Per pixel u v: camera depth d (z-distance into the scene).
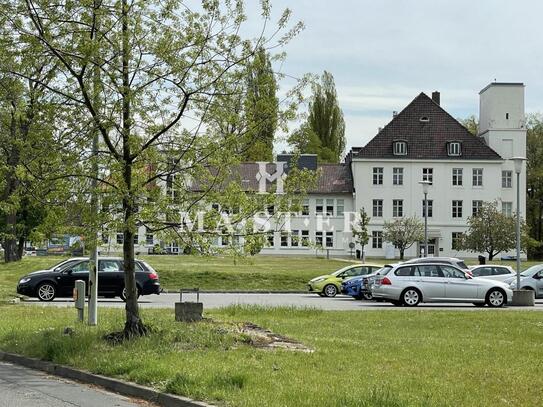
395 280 28.31
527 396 9.73
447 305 29.08
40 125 13.98
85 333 14.96
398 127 85.19
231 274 43.09
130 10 13.77
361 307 27.44
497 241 65.50
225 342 14.14
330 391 9.71
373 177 83.50
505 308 27.17
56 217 14.09
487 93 86.88
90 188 13.91
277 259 63.88
